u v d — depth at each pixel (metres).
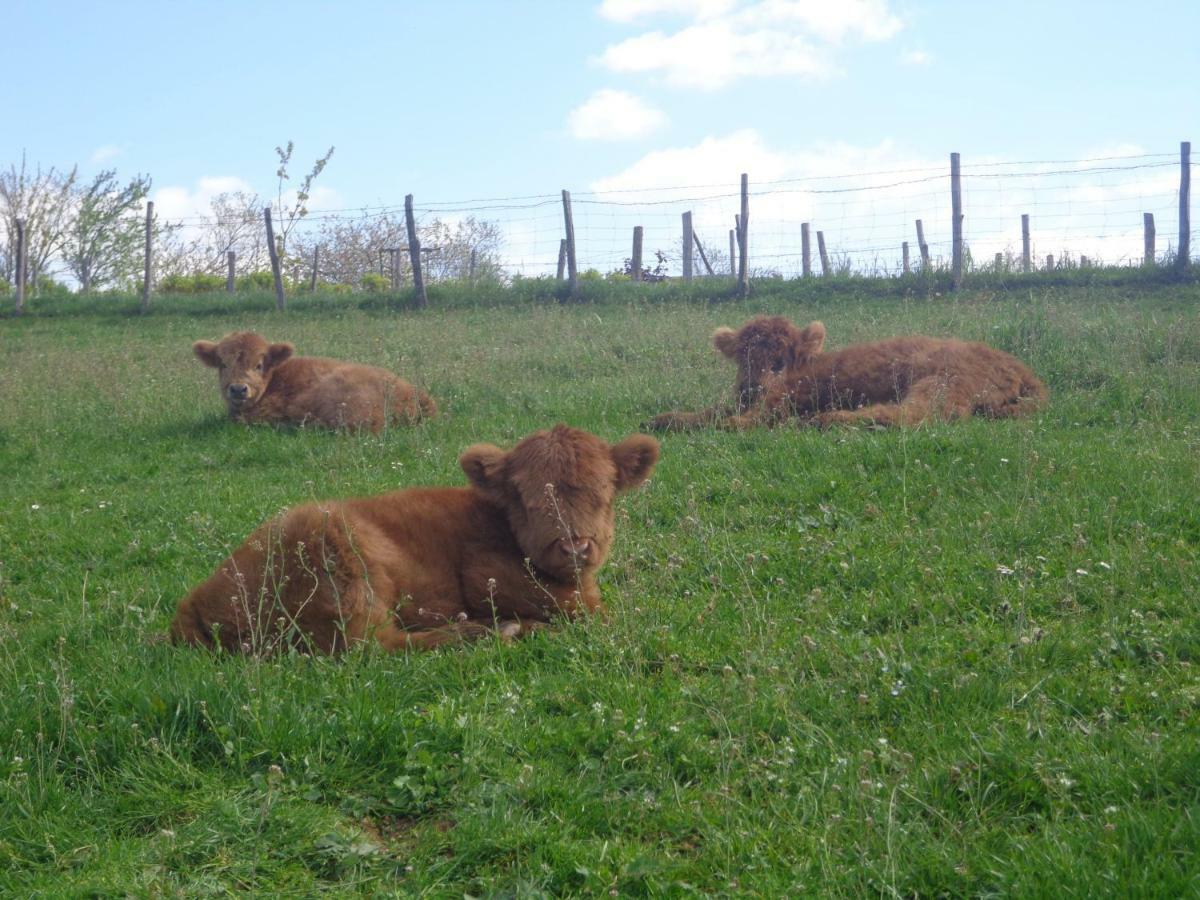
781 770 2.97
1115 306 12.72
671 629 3.91
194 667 3.50
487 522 4.16
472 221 41.72
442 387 9.42
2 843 2.79
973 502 5.20
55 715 3.25
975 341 8.63
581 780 2.96
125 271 39.00
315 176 17.72
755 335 7.89
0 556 5.48
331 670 3.54
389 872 2.69
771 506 5.47
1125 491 5.14
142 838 2.83
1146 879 2.36
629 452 4.15
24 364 12.94
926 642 3.73
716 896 2.52
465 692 3.46
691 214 22.02
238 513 5.97
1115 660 3.51
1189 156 15.05
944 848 2.58
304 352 12.19
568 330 12.43
